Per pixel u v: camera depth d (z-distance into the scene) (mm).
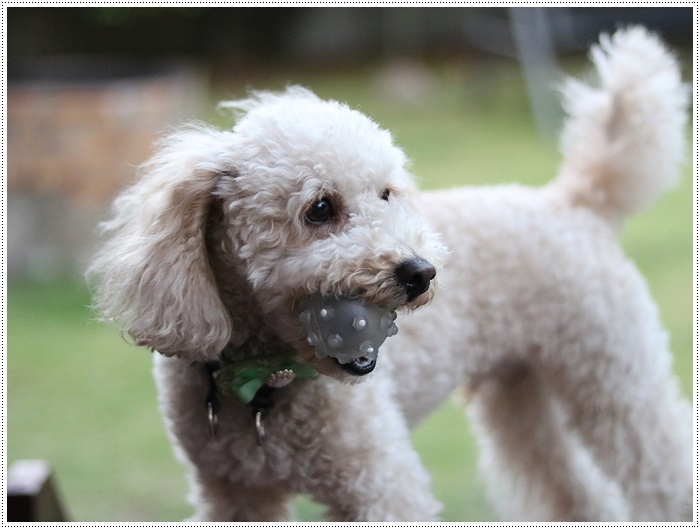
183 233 2082
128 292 2102
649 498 2707
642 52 2852
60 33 10531
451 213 2617
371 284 1903
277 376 2137
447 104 10211
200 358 2111
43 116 5750
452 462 3850
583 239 2711
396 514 2199
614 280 2691
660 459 2697
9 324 5387
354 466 2207
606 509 3064
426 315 2488
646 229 6535
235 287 2143
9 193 5836
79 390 4586
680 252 5973
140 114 5770
